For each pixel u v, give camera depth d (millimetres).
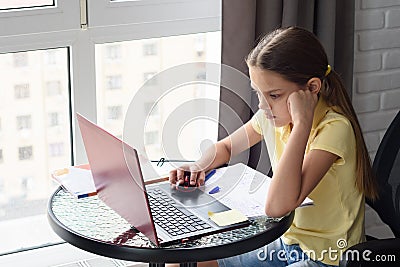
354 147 1948
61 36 2186
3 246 2365
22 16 2119
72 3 2176
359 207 1998
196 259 1604
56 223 1764
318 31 2451
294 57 1847
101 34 2240
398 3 2672
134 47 2363
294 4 2314
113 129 2408
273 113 1895
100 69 2334
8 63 2217
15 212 2359
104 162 1713
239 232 1692
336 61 2549
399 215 2076
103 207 1864
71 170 2053
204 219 1737
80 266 2377
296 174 1801
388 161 2113
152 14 2291
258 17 2311
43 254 2363
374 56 2676
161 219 1729
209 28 2389
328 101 1979
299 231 2000
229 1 2240
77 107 2275
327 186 1961
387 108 2752
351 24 2525
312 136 1951
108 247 1635
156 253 1599
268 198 1794
